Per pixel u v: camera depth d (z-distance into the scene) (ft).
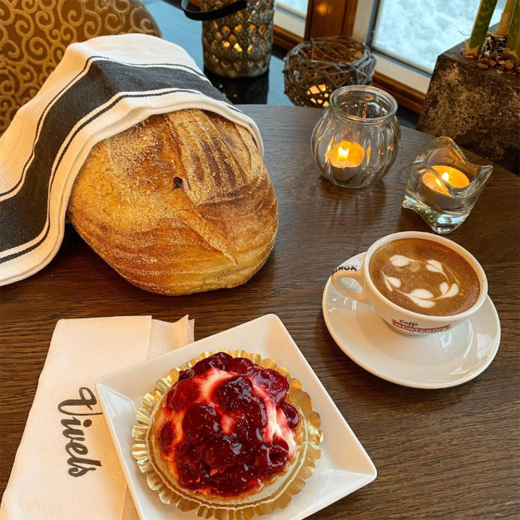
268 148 3.27
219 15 4.18
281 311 2.38
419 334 2.16
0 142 2.76
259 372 1.87
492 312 2.31
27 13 3.26
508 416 2.04
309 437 1.84
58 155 2.36
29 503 1.68
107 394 1.92
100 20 3.29
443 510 1.76
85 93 2.43
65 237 2.65
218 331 2.29
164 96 2.43
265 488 1.70
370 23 5.40
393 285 2.13
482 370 2.11
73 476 1.75
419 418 2.02
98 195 2.31
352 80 4.58
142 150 2.37
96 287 2.44
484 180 2.67
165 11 7.04
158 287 2.34
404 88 5.54
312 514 1.73
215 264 2.33
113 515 1.68
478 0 4.76
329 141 2.96
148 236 2.27
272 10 5.53
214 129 2.51
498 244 2.77
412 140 3.40
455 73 3.63
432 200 2.74
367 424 1.99
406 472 1.86
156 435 1.81
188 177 2.33
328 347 2.26
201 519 1.65
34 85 3.51
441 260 2.24
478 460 1.90
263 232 2.43
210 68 5.95
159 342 2.19
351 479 1.75
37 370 2.10
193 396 1.77
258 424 1.71
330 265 2.60
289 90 4.94
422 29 5.18
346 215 2.89
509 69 3.50
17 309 2.31
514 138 3.58
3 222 2.54
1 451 1.84
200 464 1.67
